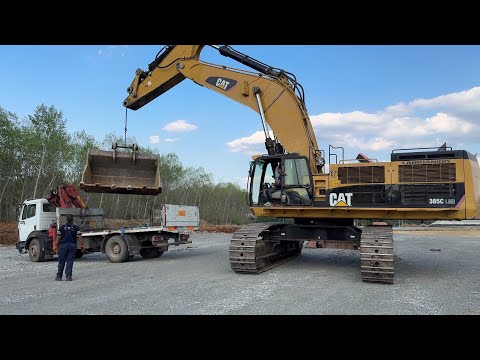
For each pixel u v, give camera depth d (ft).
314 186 31.60
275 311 18.76
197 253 47.39
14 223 83.15
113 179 40.68
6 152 95.50
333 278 28.32
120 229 40.60
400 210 28.91
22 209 45.78
